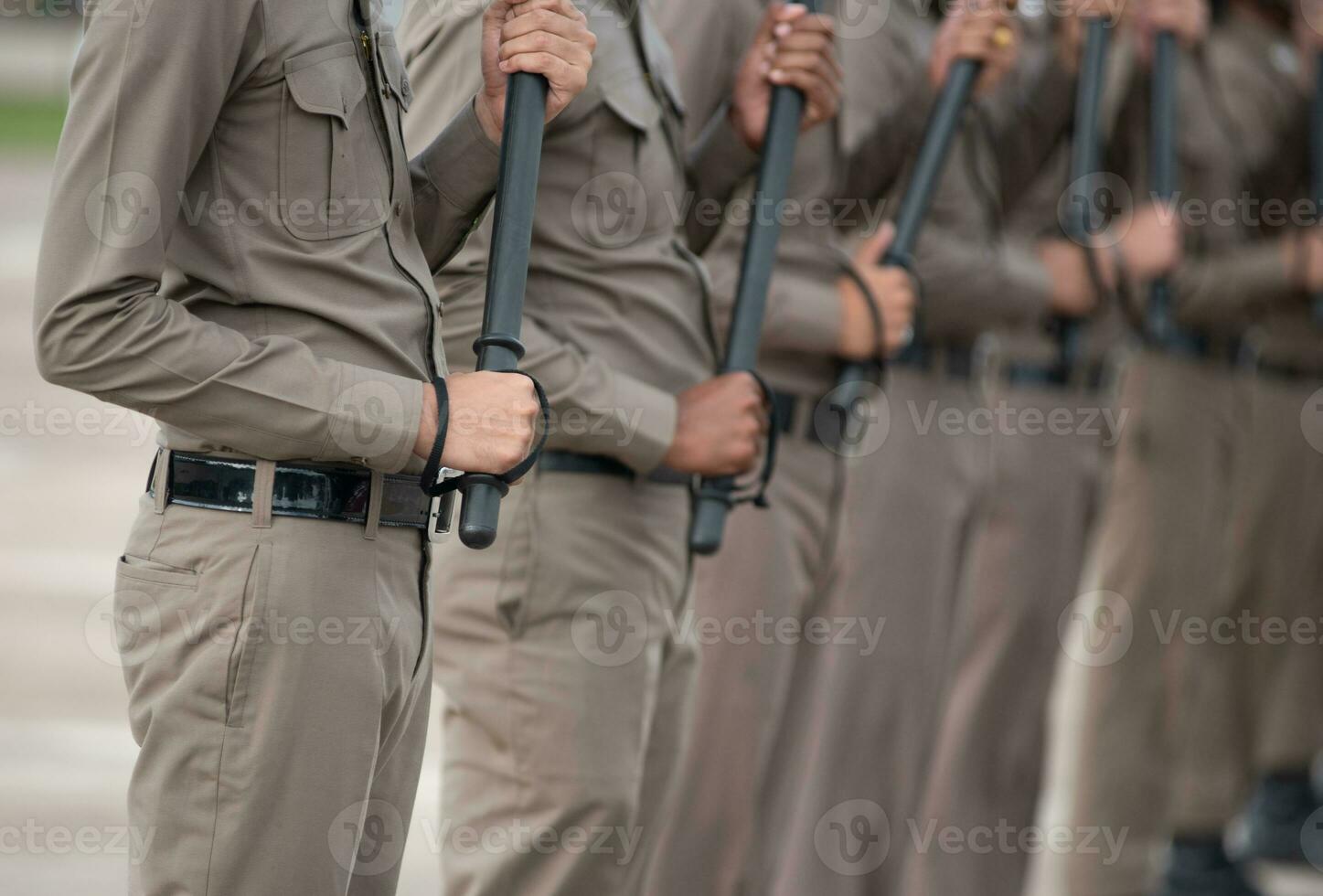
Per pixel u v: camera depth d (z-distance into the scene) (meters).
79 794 14.05
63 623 18.97
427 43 8.48
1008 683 13.44
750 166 10.05
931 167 10.98
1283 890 15.79
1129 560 14.07
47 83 102.06
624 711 8.63
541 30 7.10
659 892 10.60
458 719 8.90
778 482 10.82
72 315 6.05
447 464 6.47
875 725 12.14
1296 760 16.58
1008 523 13.45
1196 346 14.28
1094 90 12.63
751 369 9.11
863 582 12.14
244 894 6.32
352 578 6.44
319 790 6.34
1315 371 16.11
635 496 8.77
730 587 10.69
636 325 8.77
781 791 11.68
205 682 6.27
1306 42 15.70
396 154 6.75
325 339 6.45
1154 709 14.07
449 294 8.50
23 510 24.52
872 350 10.73
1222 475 14.55
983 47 11.01
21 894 11.89
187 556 6.36
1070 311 13.53
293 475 6.37
